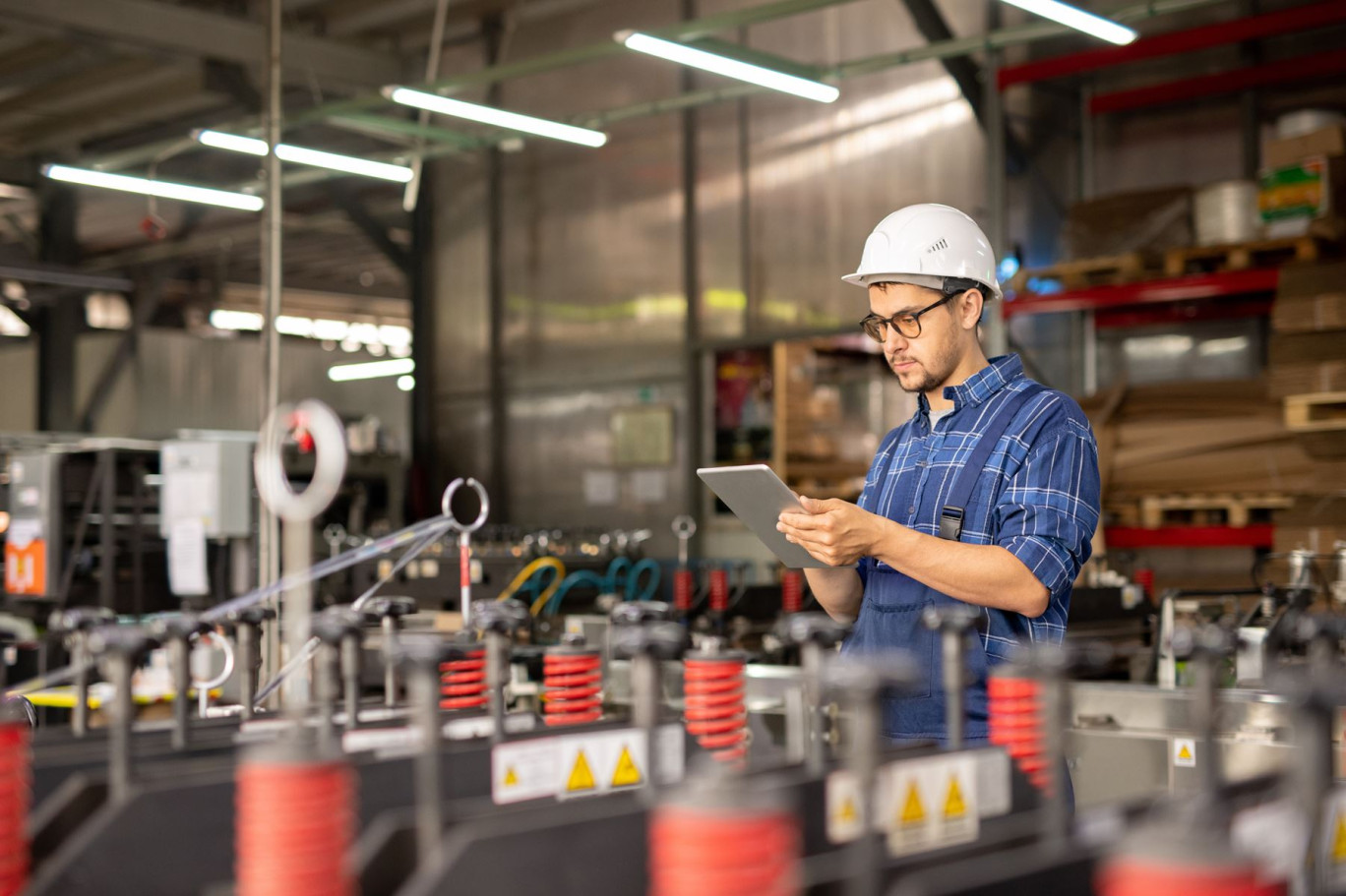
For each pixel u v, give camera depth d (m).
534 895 1.11
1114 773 2.85
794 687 1.59
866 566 2.38
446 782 1.36
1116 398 6.39
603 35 9.51
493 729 1.47
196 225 14.02
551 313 9.79
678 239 9.06
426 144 10.02
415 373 10.46
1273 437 5.95
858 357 8.31
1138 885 0.87
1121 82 7.23
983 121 7.54
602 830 1.16
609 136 9.45
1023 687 1.59
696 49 5.93
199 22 8.77
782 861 0.97
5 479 6.16
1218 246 6.09
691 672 1.65
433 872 1.07
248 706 1.85
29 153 12.25
